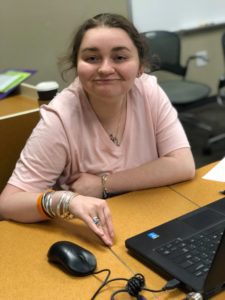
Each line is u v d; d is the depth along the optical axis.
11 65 3.08
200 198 1.13
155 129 1.35
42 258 0.91
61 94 1.31
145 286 0.80
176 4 3.73
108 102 1.21
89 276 0.84
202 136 3.56
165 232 0.94
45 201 1.04
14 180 1.17
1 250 0.95
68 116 1.24
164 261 0.83
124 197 1.17
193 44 4.02
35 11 3.03
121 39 1.13
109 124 1.29
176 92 3.10
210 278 0.67
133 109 1.32
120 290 0.79
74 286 0.81
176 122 1.38
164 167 1.24
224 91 4.20
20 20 3.00
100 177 1.27
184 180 1.24
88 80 1.16
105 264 0.88
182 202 1.12
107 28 1.13
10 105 1.78
